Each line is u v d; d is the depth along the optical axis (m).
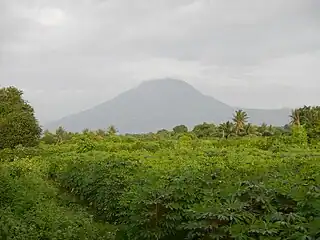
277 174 9.60
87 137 32.12
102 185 12.66
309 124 37.28
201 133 63.50
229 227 6.36
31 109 33.78
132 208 8.51
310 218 5.95
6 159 24.08
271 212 6.76
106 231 10.05
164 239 8.20
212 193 7.80
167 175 10.62
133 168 13.74
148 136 45.19
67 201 13.78
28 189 12.94
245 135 64.25
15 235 8.26
